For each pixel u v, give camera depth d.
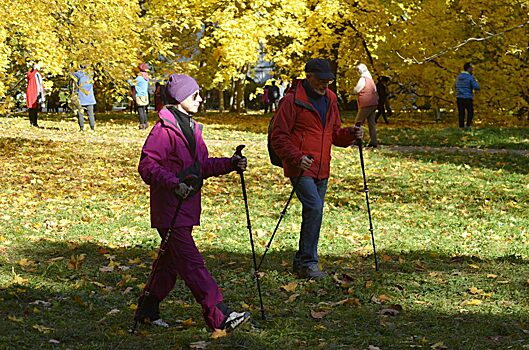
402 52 28.97
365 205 12.34
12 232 9.54
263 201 12.55
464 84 23.89
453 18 27.92
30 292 6.79
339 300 6.80
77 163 16.75
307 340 5.69
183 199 5.51
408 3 27.06
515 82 28.53
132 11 18.03
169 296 6.81
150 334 5.75
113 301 6.64
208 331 5.84
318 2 25.56
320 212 7.51
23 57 16.91
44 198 12.27
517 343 5.56
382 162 17.80
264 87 42.84
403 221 11.04
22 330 5.69
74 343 5.53
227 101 51.94
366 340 5.63
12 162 16.55
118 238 9.38
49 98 41.12
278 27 24.73
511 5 25.72
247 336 5.65
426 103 33.78
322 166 7.57
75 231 9.74
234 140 22.48
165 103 5.80
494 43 28.66
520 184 14.77
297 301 6.76
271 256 8.59
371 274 7.69
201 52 30.86
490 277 7.59
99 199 12.36
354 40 28.69
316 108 7.51
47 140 21.03
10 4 15.76
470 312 6.39
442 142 21.27
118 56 17.73
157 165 5.54
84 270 7.71
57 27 17.09
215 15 24.34
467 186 14.48
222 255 8.48
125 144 20.55
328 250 8.94
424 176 15.69
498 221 11.09
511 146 20.28
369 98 20.22
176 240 5.66
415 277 7.55
